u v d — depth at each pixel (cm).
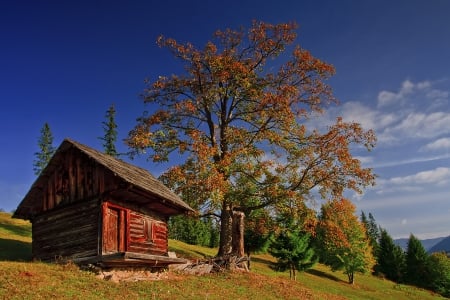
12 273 1698
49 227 2244
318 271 7038
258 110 3384
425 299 6322
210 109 3541
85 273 1944
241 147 3256
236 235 3256
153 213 2547
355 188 3225
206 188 3003
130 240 2245
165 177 3161
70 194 2223
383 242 9094
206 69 3522
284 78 3444
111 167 2175
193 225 8525
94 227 2102
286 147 3450
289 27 3450
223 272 2925
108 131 6353
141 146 3284
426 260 8688
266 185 3331
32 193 2294
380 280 7862
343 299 3198
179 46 3431
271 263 6475
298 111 3347
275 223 3566
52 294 1563
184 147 3319
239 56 3531
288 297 2594
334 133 3241
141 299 1761
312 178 3303
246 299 2266
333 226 3494
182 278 2466
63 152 2278
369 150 3222
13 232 3750
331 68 3359
